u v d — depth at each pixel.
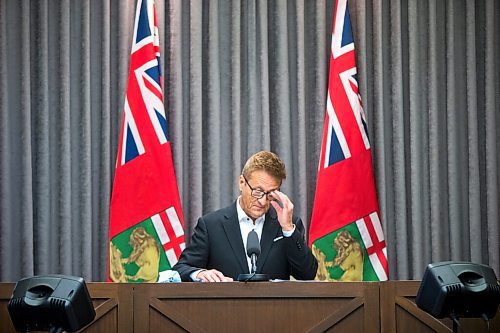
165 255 12.94
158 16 13.97
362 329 8.90
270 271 10.11
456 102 14.75
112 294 8.81
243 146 14.28
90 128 13.92
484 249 14.66
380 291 8.93
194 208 13.90
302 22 14.40
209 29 14.20
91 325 8.76
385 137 14.54
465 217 14.67
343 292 8.89
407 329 8.95
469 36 14.77
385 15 14.76
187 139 14.11
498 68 14.84
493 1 14.87
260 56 14.25
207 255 10.27
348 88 13.59
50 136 13.90
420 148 14.60
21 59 13.73
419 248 14.37
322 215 13.33
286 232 9.85
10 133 13.70
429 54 14.70
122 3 14.09
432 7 14.75
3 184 13.54
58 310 7.49
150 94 13.24
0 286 8.89
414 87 14.61
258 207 10.15
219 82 14.21
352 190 13.34
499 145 14.73
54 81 13.96
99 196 13.91
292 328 8.82
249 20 14.35
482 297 7.82
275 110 14.30
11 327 8.88
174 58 14.02
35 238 13.70
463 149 14.73
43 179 13.68
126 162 13.12
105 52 13.99
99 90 14.05
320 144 14.31
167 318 8.82
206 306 8.83
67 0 13.93
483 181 14.73
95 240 13.85
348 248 13.26
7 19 13.79
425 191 14.58
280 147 14.21
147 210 13.00
